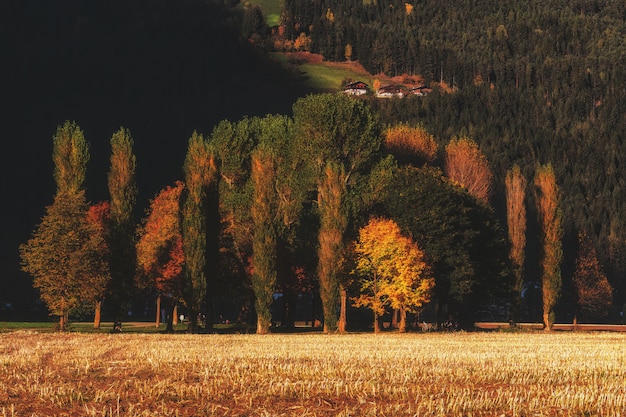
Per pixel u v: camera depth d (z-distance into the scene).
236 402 53.41
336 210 155.25
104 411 49.12
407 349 96.12
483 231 185.00
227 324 195.00
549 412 50.97
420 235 168.25
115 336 122.38
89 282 140.62
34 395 55.62
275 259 154.75
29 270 142.25
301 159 177.75
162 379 63.44
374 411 49.84
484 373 69.00
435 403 52.69
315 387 59.09
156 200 174.88
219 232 159.88
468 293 173.75
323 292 154.75
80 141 153.12
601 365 77.56
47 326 162.50
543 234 193.25
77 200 144.00
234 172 181.88
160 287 165.12
